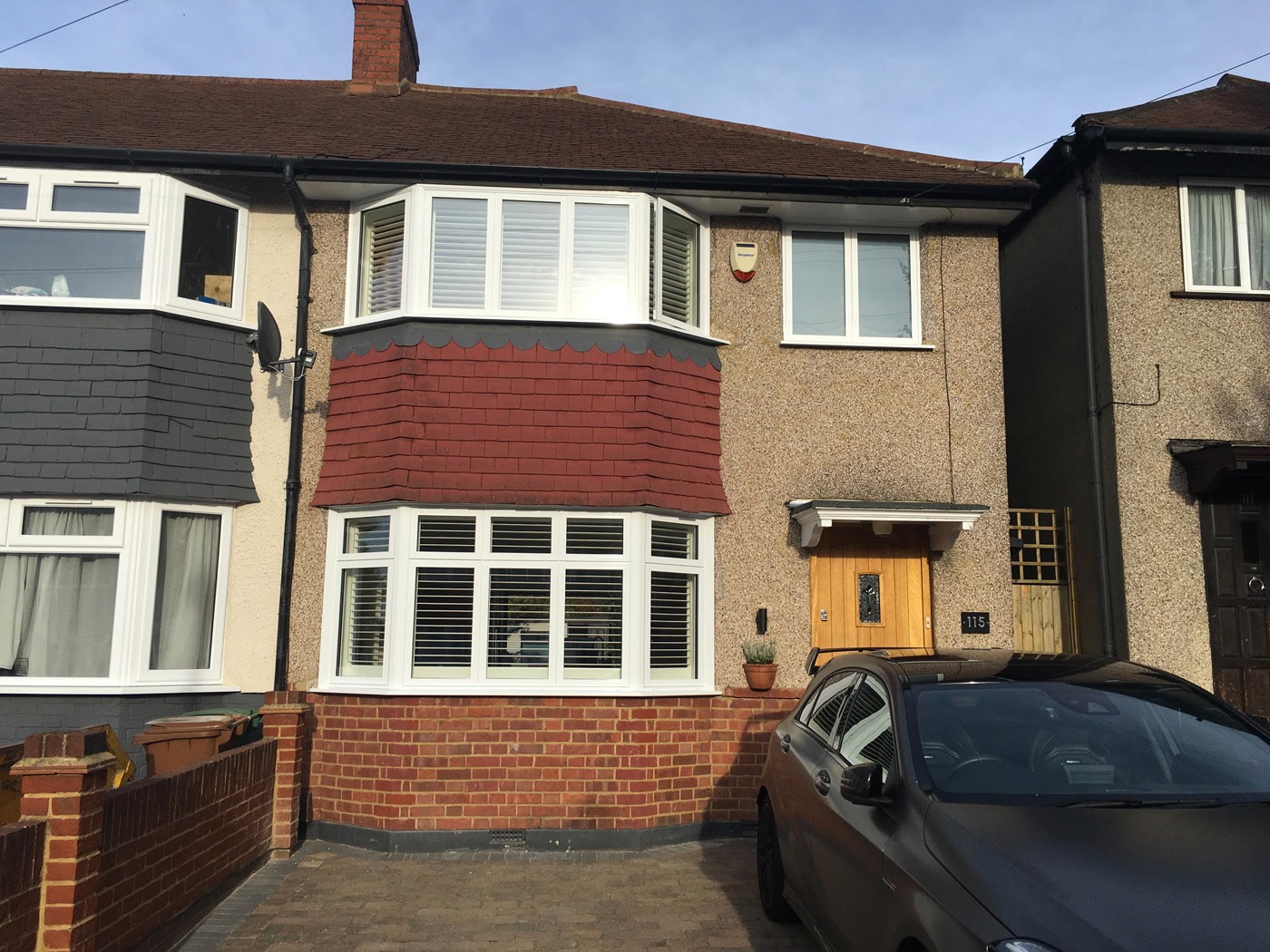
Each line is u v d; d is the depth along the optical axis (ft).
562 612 25.80
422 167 27.53
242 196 28.96
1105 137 28.86
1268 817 11.73
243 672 26.86
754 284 29.66
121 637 25.43
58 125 30.32
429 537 25.93
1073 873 10.27
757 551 28.14
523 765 24.58
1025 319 34.91
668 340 28.07
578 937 17.48
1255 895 9.87
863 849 12.91
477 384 26.86
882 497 28.78
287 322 28.60
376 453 26.53
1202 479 27.94
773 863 18.19
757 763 25.68
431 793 24.27
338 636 26.58
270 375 28.09
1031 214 34.50
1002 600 28.50
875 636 28.09
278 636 26.66
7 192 27.45
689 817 25.23
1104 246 29.58
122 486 25.57
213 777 19.08
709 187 28.30
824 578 28.27
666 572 26.91
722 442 28.71
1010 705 14.07
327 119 34.22
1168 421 28.81
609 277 28.09
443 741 24.54
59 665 25.53
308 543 27.27
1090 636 29.25
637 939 17.34
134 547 25.77
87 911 13.60
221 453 27.22
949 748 13.30
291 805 23.13
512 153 29.66
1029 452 34.17
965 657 16.47
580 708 24.90
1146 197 29.91
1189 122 31.14
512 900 19.72
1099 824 11.43
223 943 17.12
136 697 25.38
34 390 26.13
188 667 26.58
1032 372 34.12
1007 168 30.68
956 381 29.50
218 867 19.36
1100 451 29.27
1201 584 28.02
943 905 10.44
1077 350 30.68
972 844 11.04
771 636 27.73
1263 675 27.68
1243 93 36.68
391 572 25.63
